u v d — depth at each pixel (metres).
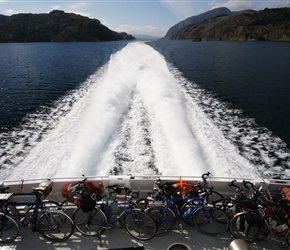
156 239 3.79
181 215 3.95
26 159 7.82
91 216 3.79
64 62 38.47
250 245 3.67
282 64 33.31
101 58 42.28
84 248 3.65
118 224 3.96
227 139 9.70
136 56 32.53
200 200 3.80
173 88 15.52
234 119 12.34
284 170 7.88
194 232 3.92
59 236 3.81
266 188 4.17
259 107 14.81
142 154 7.96
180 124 9.65
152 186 4.39
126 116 11.41
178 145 8.13
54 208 3.96
